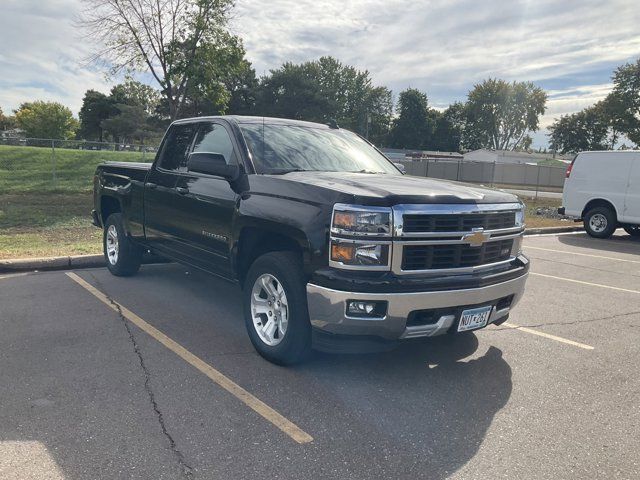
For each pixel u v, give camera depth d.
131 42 15.41
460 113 114.44
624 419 3.63
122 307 5.77
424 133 108.19
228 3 15.04
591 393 4.04
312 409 3.61
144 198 6.17
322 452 3.10
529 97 108.19
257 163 4.66
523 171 47.16
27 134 78.69
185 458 2.98
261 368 4.25
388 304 3.63
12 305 5.75
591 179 13.52
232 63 15.74
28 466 2.86
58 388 3.79
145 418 3.41
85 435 3.18
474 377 4.25
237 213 4.50
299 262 4.05
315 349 4.03
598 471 3.00
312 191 3.94
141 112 66.69
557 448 3.23
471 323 4.06
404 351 4.78
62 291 6.36
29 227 11.41
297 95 75.50
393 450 3.14
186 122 5.83
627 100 62.91
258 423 3.40
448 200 3.85
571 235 14.07
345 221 3.65
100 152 22.98
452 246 3.88
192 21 14.84
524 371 4.43
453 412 3.65
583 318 6.05
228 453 3.05
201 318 5.47
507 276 4.20
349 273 3.65
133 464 2.90
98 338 4.81
